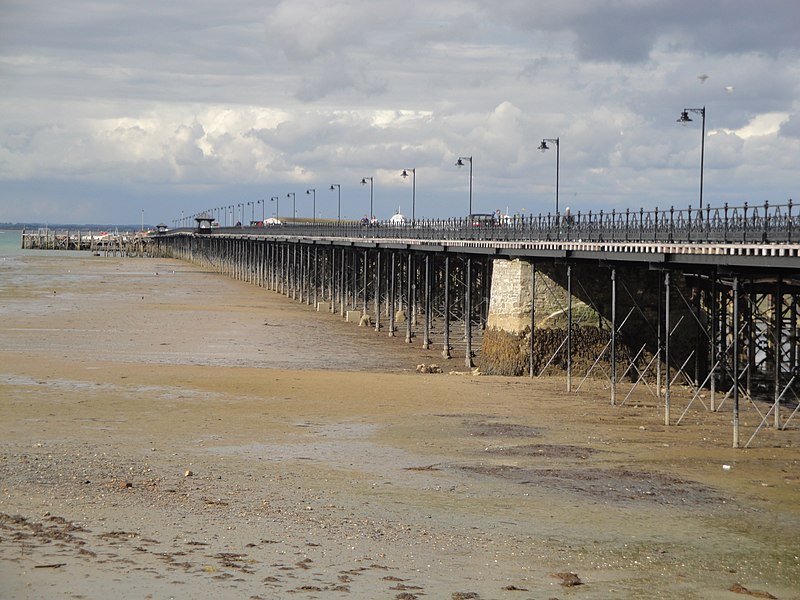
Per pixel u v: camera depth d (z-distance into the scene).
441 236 57.84
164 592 13.81
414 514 19.33
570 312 37.12
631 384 39.12
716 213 31.34
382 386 36.66
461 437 27.75
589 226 41.94
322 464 23.89
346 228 78.50
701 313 41.41
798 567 16.72
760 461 24.92
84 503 18.84
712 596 15.16
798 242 25.98
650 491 21.69
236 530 17.42
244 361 45.97
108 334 54.97
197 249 172.88
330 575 15.09
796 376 33.59
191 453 24.72
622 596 14.98
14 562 14.82
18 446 24.66
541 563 16.47
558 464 24.34
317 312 74.88
